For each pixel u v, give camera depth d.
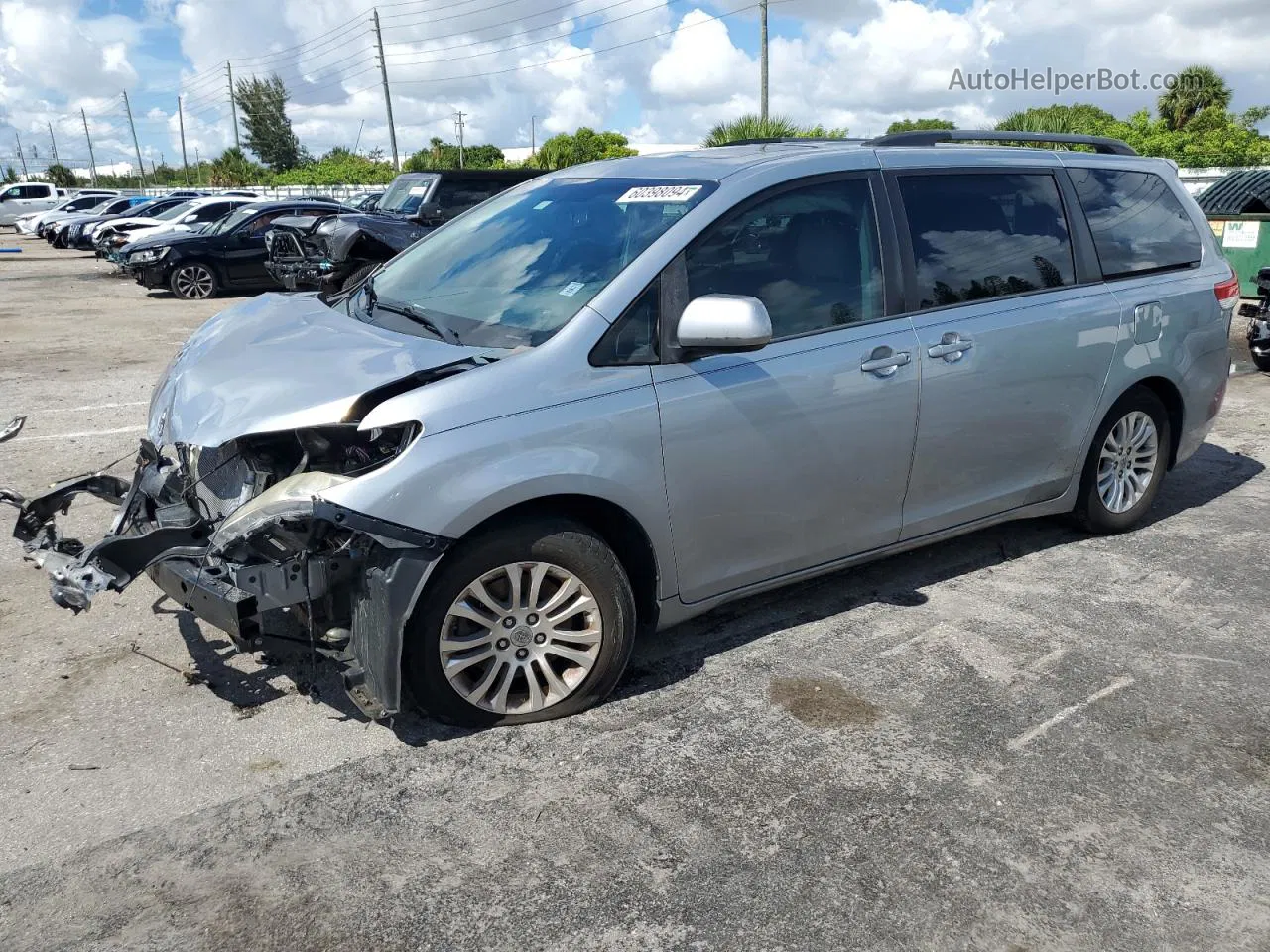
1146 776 3.12
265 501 2.98
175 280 16.83
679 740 3.30
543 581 3.31
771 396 3.55
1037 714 3.47
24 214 41.75
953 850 2.78
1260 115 38.84
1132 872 2.71
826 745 3.27
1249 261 12.73
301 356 3.45
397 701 3.04
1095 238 4.65
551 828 2.86
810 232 3.76
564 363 3.23
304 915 2.53
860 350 3.77
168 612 3.99
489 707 3.32
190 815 2.91
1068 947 2.45
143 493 3.48
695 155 4.16
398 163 52.88
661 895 2.60
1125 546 5.02
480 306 3.64
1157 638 4.04
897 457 3.95
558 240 3.81
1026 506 4.62
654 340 3.39
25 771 3.11
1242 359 10.11
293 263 14.30
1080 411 4.59
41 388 8.85
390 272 4.30
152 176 99.19
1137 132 34.03
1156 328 4.80
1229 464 6.51
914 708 3.50
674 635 4.05
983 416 4.18
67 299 16.64
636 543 3.46
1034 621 4.18
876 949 2.43
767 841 2.81
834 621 4.18
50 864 2.70
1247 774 3.15
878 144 4.16
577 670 3.42
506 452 3.07
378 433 3.03
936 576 4.64
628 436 3.28
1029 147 5.11
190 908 2.55
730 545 3.64
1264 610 4.31
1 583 4.50
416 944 2.44
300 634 3.16
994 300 4.22
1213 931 2.50
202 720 3.40
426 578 3.01
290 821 2.88
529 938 2.46
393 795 3.00
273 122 83.62
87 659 3.80
